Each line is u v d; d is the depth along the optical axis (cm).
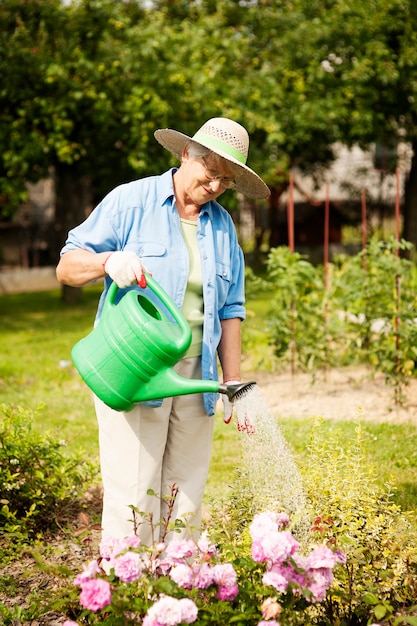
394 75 1366
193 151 275
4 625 287
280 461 286
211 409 288
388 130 1659
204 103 1195
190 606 223
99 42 1222
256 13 1445
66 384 746
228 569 240
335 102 1416
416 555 288
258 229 2186
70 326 1162
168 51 1187
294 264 658
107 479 285
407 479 441
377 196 2120
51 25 1225
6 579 325
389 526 296
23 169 1176
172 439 293
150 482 283
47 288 1828
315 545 278
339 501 306
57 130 1161
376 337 724
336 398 630
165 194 281
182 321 261
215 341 289
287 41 1399
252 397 265
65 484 393
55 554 352
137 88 1154
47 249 2061
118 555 237
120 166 1330
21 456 388
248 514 308
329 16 1428
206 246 286
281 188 2028
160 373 261
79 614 271
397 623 243
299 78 1448
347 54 1461
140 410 278
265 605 230
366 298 641
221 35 1291
